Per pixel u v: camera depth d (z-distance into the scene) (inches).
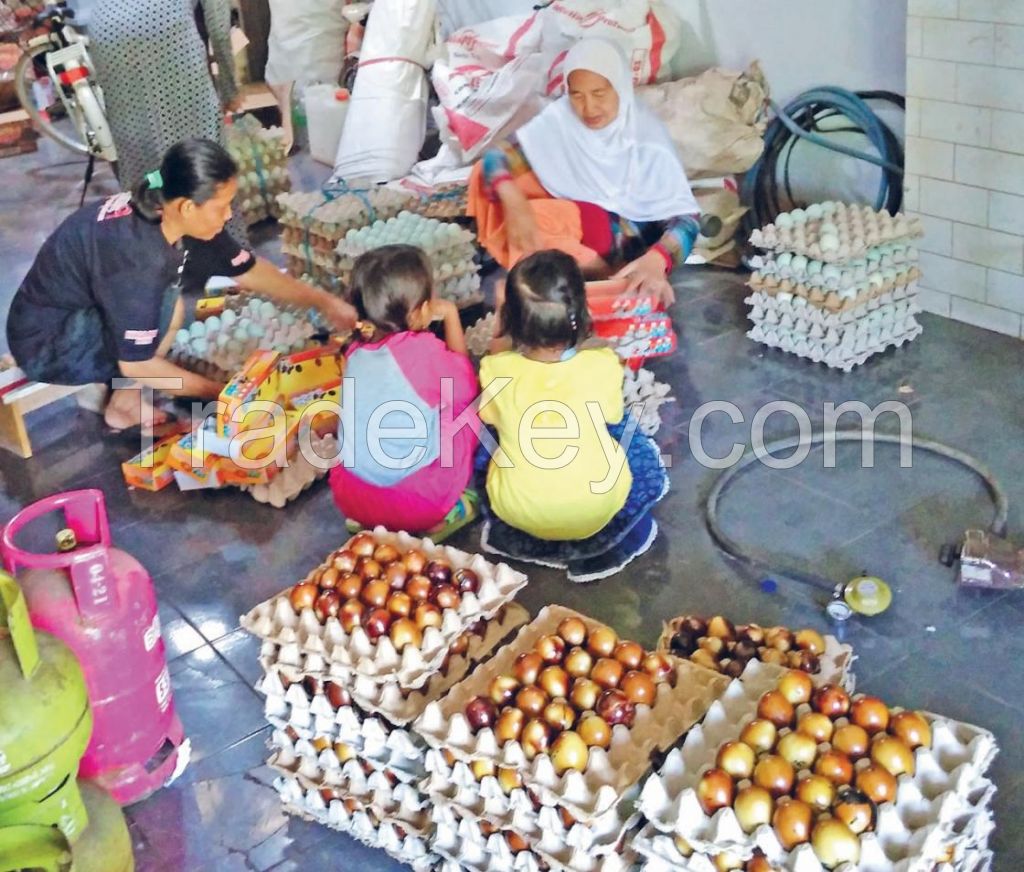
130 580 96.3
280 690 96.5
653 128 166.4
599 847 79.1
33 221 241.6
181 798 103.0
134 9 176.9
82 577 92.3
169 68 181.0
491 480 126.2
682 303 179.8
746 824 74.3
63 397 169.2
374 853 96.8
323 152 249.3
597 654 90.4
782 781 75.7
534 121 168.2
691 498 135.0
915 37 155.7
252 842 98.5
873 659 110.1
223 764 106.2
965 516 128.1
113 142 193.9
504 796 84.1
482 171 167.8
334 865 96.0
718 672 94.7
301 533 136.4
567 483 121.1
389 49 221.1
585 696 85.3
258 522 139.2
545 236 164.1
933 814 74.5
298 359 146.3
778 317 161.8
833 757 76.4
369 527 129.5
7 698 82.1
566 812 80.9
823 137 183.2
